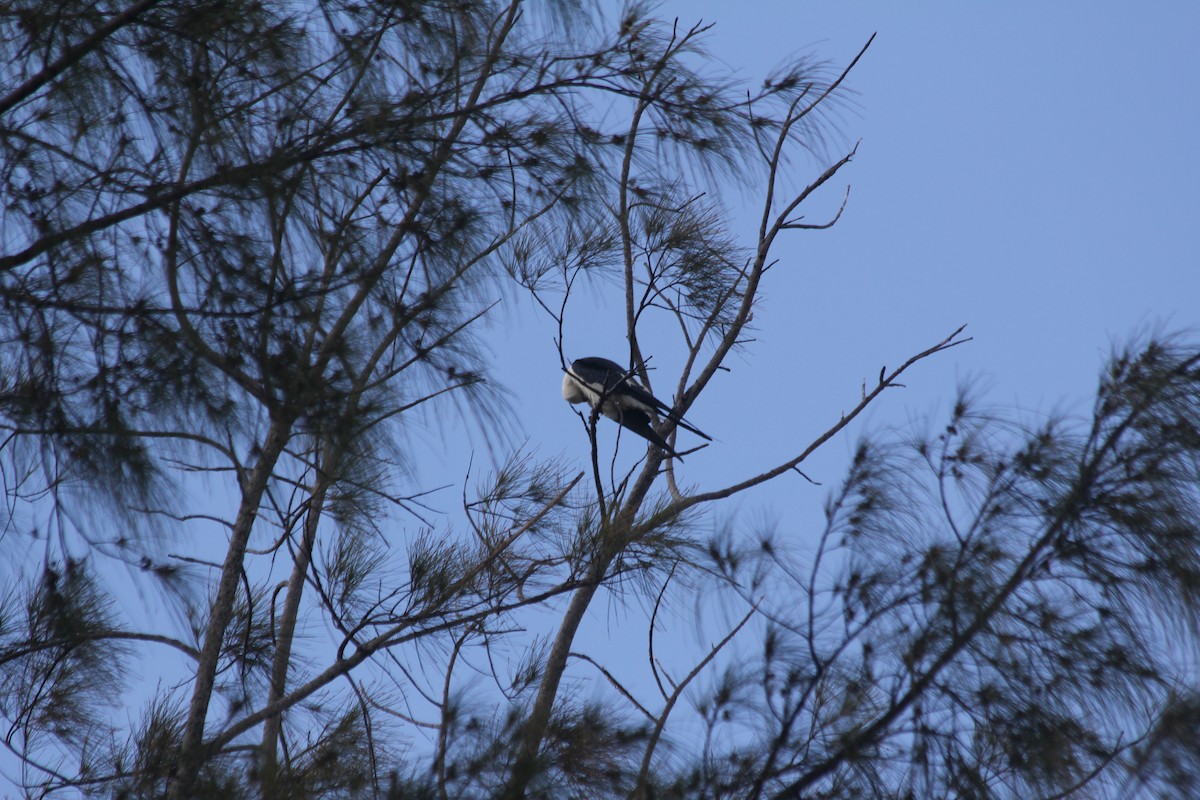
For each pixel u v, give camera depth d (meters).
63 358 5.73
